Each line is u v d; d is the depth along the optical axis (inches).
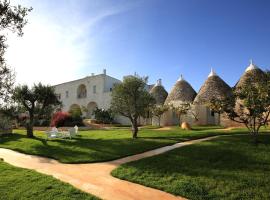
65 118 1606.8
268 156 551.2
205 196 374.0
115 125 1777.8
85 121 1849.2
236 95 708.7
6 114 1052.5
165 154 606.5
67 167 566.6
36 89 1112.8
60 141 920.9
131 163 554.3
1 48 476.1
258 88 669.3
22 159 663.8
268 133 850.1
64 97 2586.1
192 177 446.9
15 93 1009.5
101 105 2290.8
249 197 366.6
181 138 840.9
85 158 631.2
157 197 381.4
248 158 542.6
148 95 960.9
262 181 419.2
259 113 671.1
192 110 1540.4
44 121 1673.2
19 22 462.0
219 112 741.9
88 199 371.6
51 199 377.7
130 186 429.4
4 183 446.9
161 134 972.6
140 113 931.3
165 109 1508.4
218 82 1539.1
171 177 451.2
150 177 458.0
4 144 916.6
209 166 503.2
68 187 417.4
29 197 389.1
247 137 748.6
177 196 385.1
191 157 568.4
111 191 407.2
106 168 544.7
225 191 386.6
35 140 959.0
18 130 1456.7
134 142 787.4
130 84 939.3
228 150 605.6
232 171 470.3
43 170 542.0
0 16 446.0
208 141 725.3
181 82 1702.8
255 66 1423.5
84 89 2517.2
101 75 2322.8
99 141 854.5
